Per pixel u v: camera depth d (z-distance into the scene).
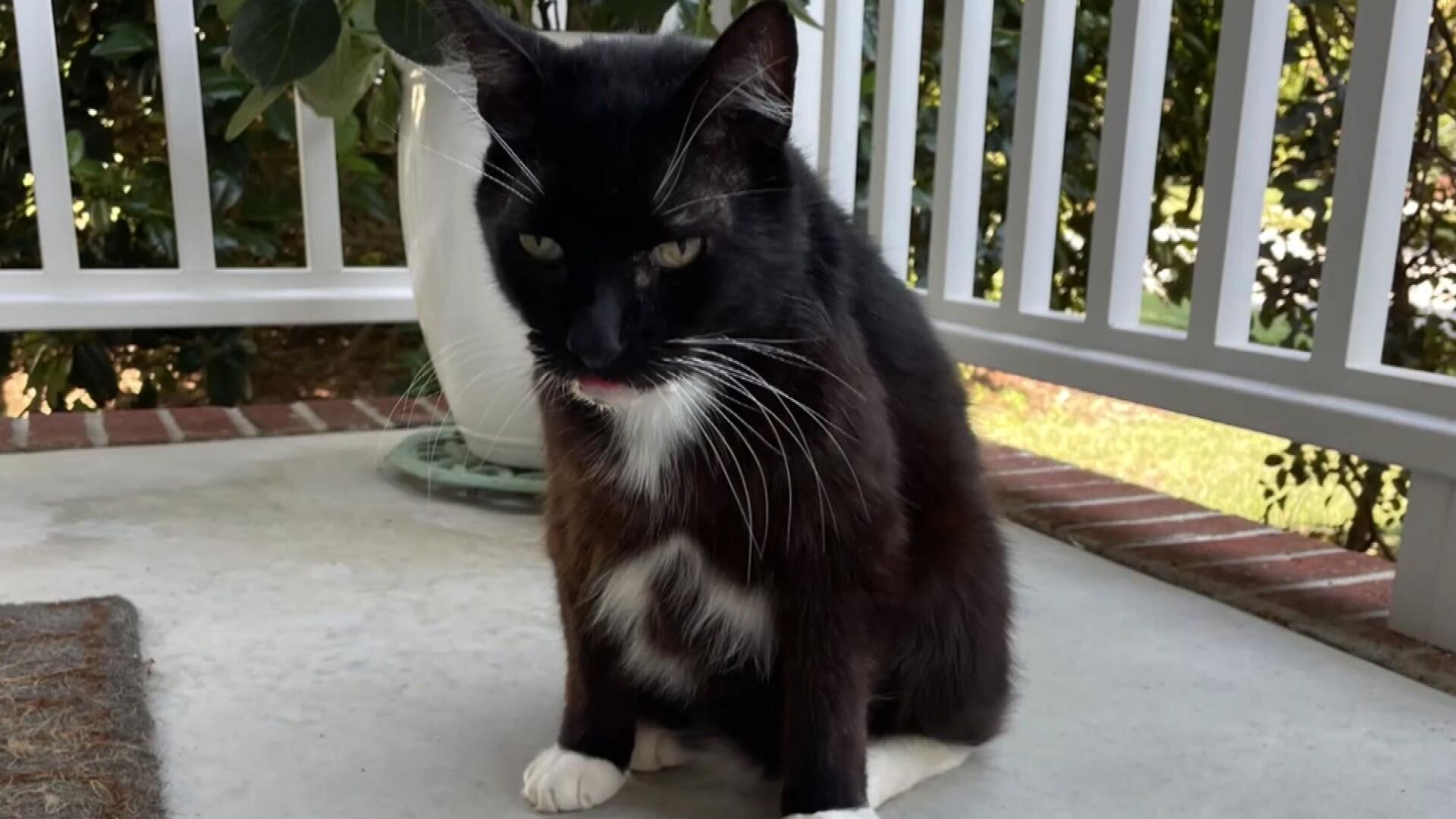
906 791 1.10
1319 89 1.93
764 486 1.03
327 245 1.92
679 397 1.03
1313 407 1.39
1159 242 2.15
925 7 2.25
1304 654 1.30
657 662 1.11
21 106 2.09
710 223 1.03
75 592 1.34
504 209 1.06
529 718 1.17
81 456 1.74
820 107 1.92
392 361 2.43
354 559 1.43
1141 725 1.18
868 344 1.09
